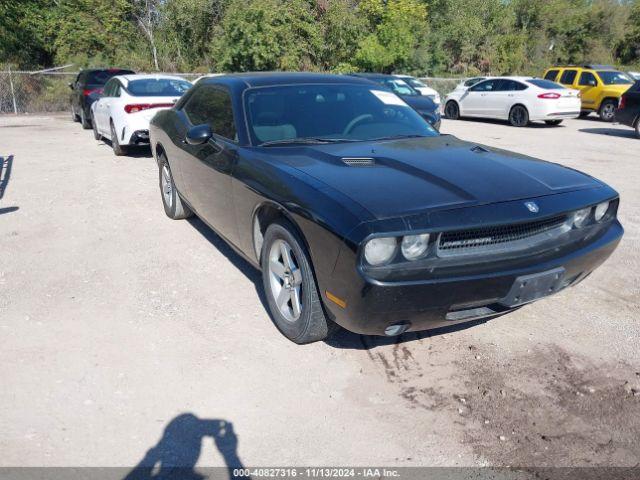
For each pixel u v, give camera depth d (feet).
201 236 18.85
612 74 64.28
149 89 33.71
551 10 127.13
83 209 22.09
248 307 13.64
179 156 17.46
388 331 9.98
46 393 10.23
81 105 48.67
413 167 11.32
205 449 8.86
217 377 10.75
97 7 89.92
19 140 41.22
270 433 9.24
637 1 142.82
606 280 15.57
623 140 45.47
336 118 14.35
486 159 12.22
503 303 10.20
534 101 55.77
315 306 10.86
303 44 83.76
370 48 88.53
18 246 17.93
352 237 9.20
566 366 11.17
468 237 9.79
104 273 15.72
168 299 14.08
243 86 14.87
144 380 10.65
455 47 112.27
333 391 10.35
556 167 12.46
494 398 10.14
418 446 8.95
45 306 13.70
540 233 10.59
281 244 11.60
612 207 11.72
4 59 81.46
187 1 90.84
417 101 47.65
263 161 12.24
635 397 10.18
